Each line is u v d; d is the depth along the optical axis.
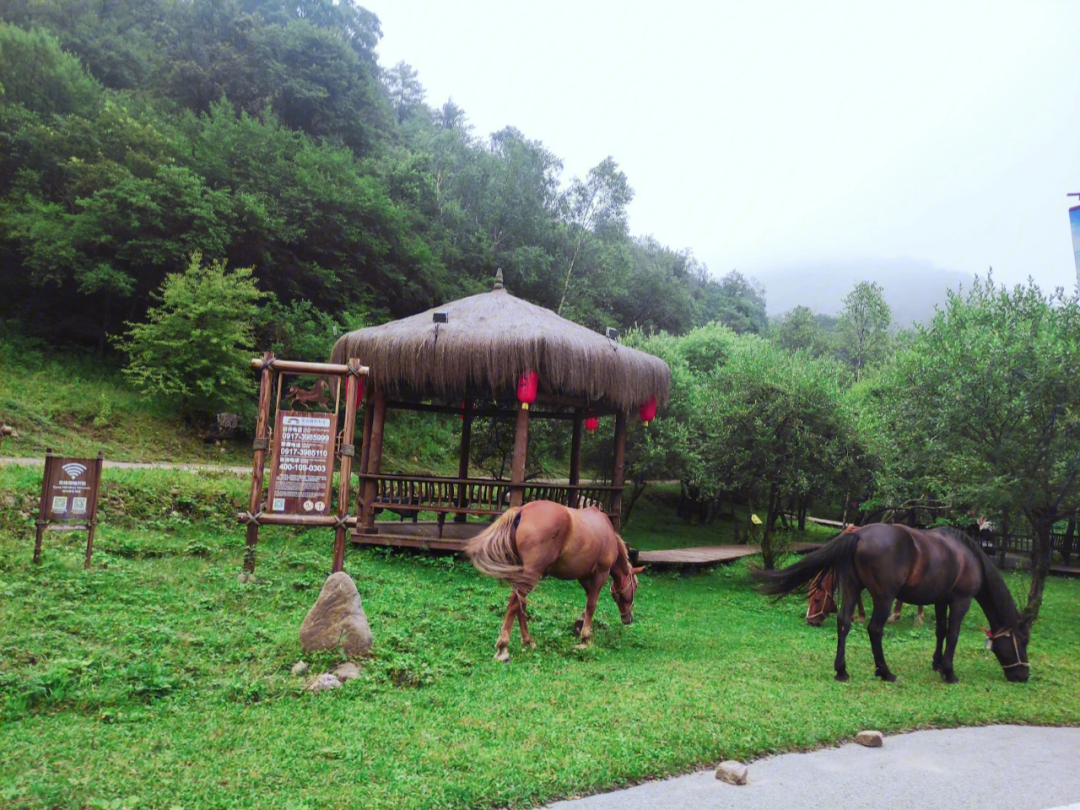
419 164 37.88
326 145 32.47
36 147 23.89
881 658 6.91
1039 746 5.21
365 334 11.80
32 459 14.07
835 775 4.39
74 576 7.42
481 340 10.77
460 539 11.45
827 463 13.75
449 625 7.43
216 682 5.22
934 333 11.48
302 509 8.80
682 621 9.59
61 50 31.12
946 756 4.87
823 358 17.62
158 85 34.50
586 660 6.94
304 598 7.82
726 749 4.59
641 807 3.79
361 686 5.39
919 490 12.32
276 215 26.67
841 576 6.96
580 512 7.50
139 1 41.25
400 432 25.67
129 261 22.72
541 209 41.25
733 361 17.91
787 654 7.88
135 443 17.94
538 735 4.58
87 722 4.41
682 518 23.23
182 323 19.31
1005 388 9.94
